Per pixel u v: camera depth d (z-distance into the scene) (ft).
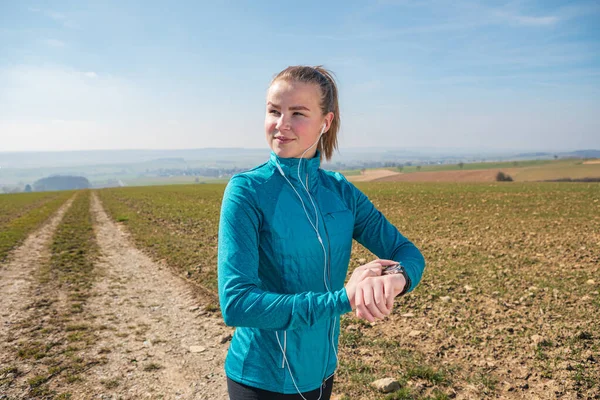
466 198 93.56
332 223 4.71
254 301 3.75
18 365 16.72
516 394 13.97
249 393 4.66
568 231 47.06
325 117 4.80
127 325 21.48
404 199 94.84
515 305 22.39
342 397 13.83
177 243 46.32
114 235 56.18
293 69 4.61
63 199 169.17
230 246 4.16
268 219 4.35
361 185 164.04
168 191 182.50
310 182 4.82
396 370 15.65
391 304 3.66
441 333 18.97
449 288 25.98
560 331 18.52
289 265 4.38
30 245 48.32
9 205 135.44
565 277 27.63
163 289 28.48
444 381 14.83
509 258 34.22
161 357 17.60
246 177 4.52
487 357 16.52
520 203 79.77
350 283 3.82
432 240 44.21
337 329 5.15
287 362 4.57
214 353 18.03
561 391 13.93
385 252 5.25
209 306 24.00
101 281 30.78
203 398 14.38
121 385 15.21
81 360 17.21
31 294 27.32
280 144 4.59
